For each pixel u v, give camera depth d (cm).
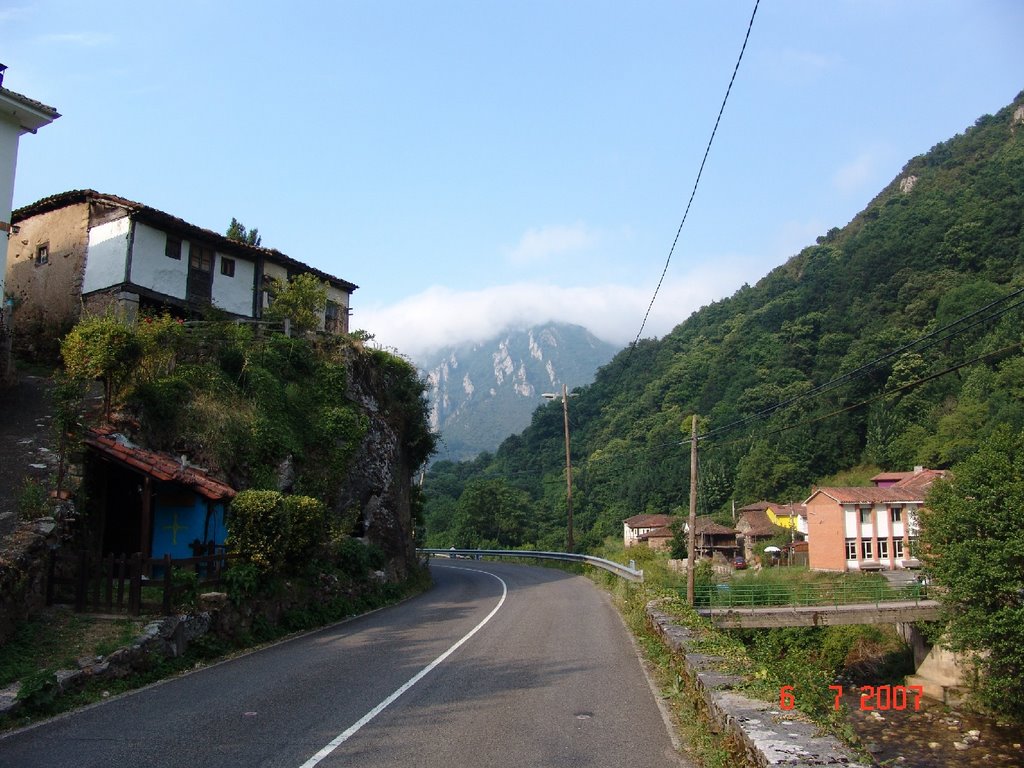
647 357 11375
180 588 1120
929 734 2288
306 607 1512
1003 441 2661
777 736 494
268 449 1855
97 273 2378
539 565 4266
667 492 7931
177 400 1723
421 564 3072
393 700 801
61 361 2164
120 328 1501
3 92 1734
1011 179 8938
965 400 6438
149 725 699
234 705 780
